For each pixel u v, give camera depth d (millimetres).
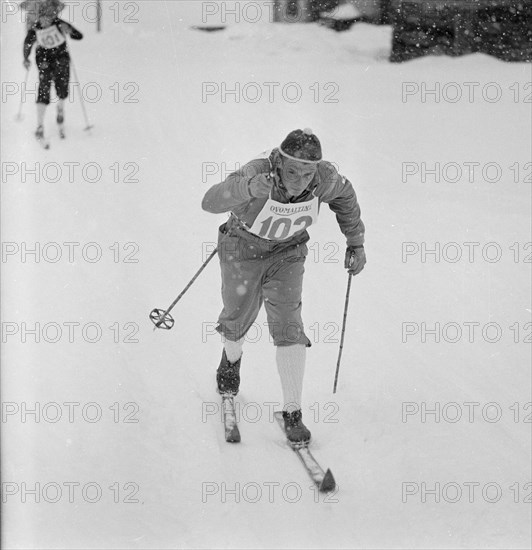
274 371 7098
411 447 5922
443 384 6922
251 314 6137
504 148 14211
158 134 14195
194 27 23250
